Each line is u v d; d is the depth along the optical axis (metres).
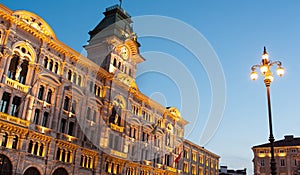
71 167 50.41
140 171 67.75
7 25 44.41
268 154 103.31
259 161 104.19
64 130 51.16
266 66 28.55
